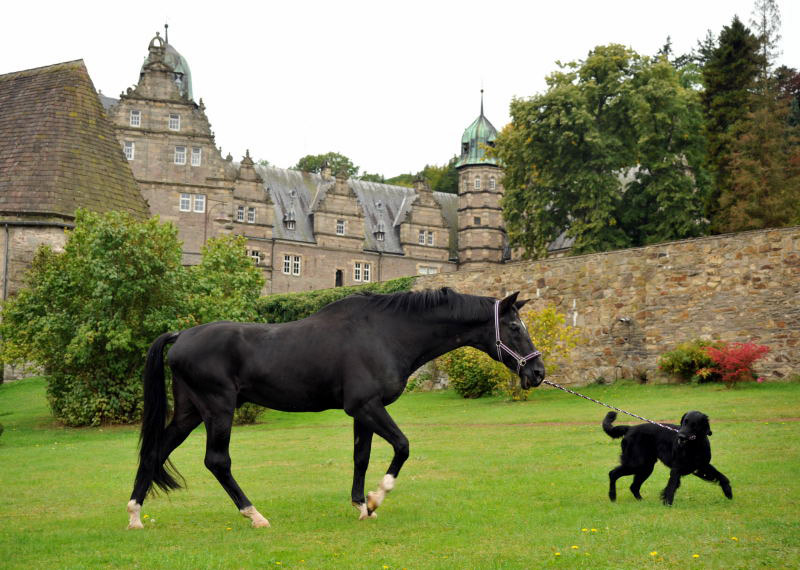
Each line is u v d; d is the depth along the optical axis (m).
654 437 8.55
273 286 84.19
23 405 28.84
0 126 38.94
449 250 96.69
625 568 5.90
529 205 52.69
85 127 39.12
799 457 10.70
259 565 6.27
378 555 6.52
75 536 7.60
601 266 26.11
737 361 20.94
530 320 24.58
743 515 7.59
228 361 8.18
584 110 49.09
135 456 15.23
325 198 88.06
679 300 23.94
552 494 9.23
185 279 24.12
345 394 8.07
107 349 22.09
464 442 14.73
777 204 41.81
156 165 70.50
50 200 36.47
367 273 90.25
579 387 25.92
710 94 47.62
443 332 8.45
